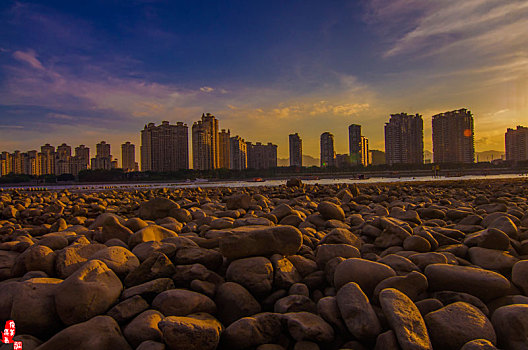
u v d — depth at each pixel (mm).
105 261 2930
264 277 2863
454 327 2090
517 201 8469
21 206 9125
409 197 9875
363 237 4301
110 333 2113
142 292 2574
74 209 8008
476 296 2545
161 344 2018
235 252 3137
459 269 2680
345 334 2258
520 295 2551
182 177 106625
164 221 5391
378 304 2484
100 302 2414
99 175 103875
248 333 2170
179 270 2963
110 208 8727
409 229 4039
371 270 2707
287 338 2295
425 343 1936
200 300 2543
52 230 5488
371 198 9016
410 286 2553
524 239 3861
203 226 4871
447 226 4840
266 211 7008
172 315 2416
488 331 2061
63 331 2072
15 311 2314
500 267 3082
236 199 7000
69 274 3059
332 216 5363
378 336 2094
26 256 3133
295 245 3256
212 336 2082
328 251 3336
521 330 2014
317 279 3025
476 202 7973
